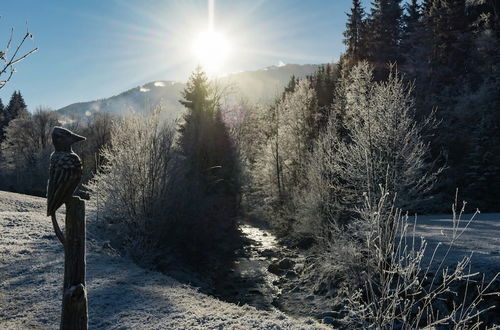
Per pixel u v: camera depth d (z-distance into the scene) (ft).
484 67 171.32
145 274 53.01
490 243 62.95
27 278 47.60
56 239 66.03
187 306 39.75
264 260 89.45
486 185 124.77
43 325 35.27
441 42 192.54
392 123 60.95
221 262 85.56
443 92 166.81
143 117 73.82
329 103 161.48
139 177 70.13
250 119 170.30
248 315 37.42
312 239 94.89
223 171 121.80
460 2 190.80
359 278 48.88
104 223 79.41
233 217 119.14
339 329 46.73
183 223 79.46
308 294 63.72
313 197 78.07
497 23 173.78
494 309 44.09
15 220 77.36
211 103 155.53
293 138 135.64
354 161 62.44
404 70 185.06
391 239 18.49
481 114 144.87
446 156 125.80
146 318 36.42
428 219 100.68
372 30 207.51
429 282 48.19
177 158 79.36
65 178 15.97
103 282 47.01
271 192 138.62
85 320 16.66
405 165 59.06
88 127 224.94
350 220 66.64
